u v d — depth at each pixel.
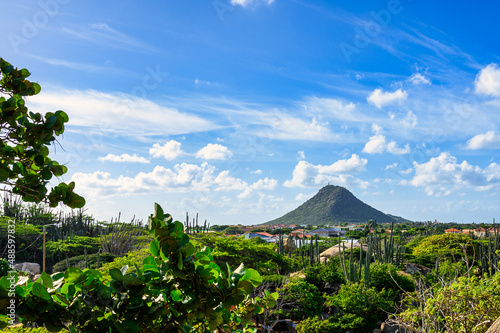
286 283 26.05
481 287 7.73
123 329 2.78
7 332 8.52
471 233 59.56
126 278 2.88
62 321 2.87
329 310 28.36
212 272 3.36
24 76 3.71
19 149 3.66
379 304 22.69
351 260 32.53
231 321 4.38
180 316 3.16
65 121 3.73
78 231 53.88
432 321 7.50
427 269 40.16
